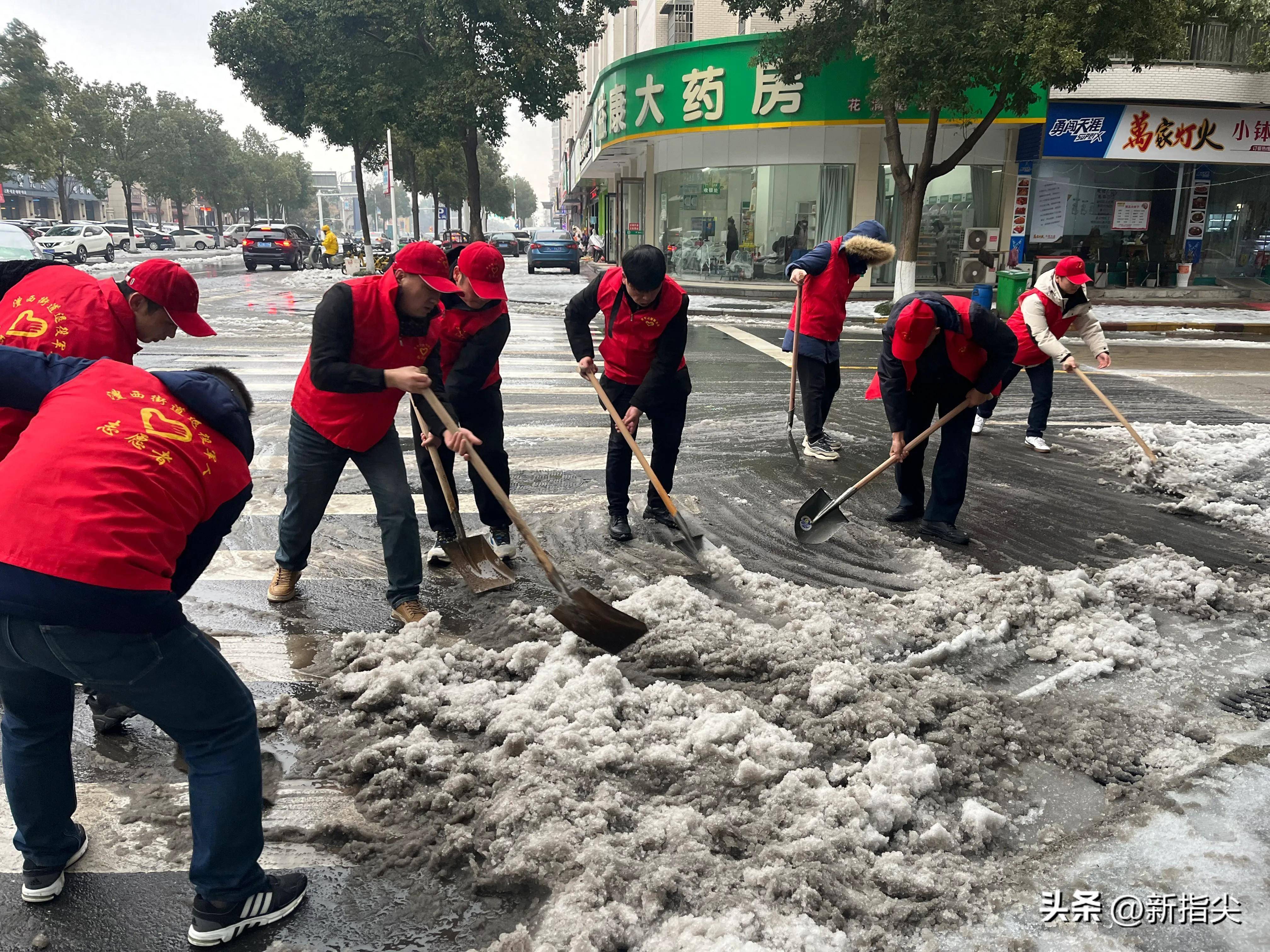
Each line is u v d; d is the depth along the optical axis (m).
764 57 18.91
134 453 1.99
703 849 2.50
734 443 7.37
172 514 2.03
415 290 3.66
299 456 3.94
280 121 27.92
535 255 31.11
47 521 1.88
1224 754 3.08
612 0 22.89
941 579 4.56
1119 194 21.64
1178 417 8.62
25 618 1.87
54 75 42.12
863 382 10.39
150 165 54.44
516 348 12.74
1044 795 2.89
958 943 2.26
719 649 3.72
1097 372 11.38
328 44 24.89
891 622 4.00
